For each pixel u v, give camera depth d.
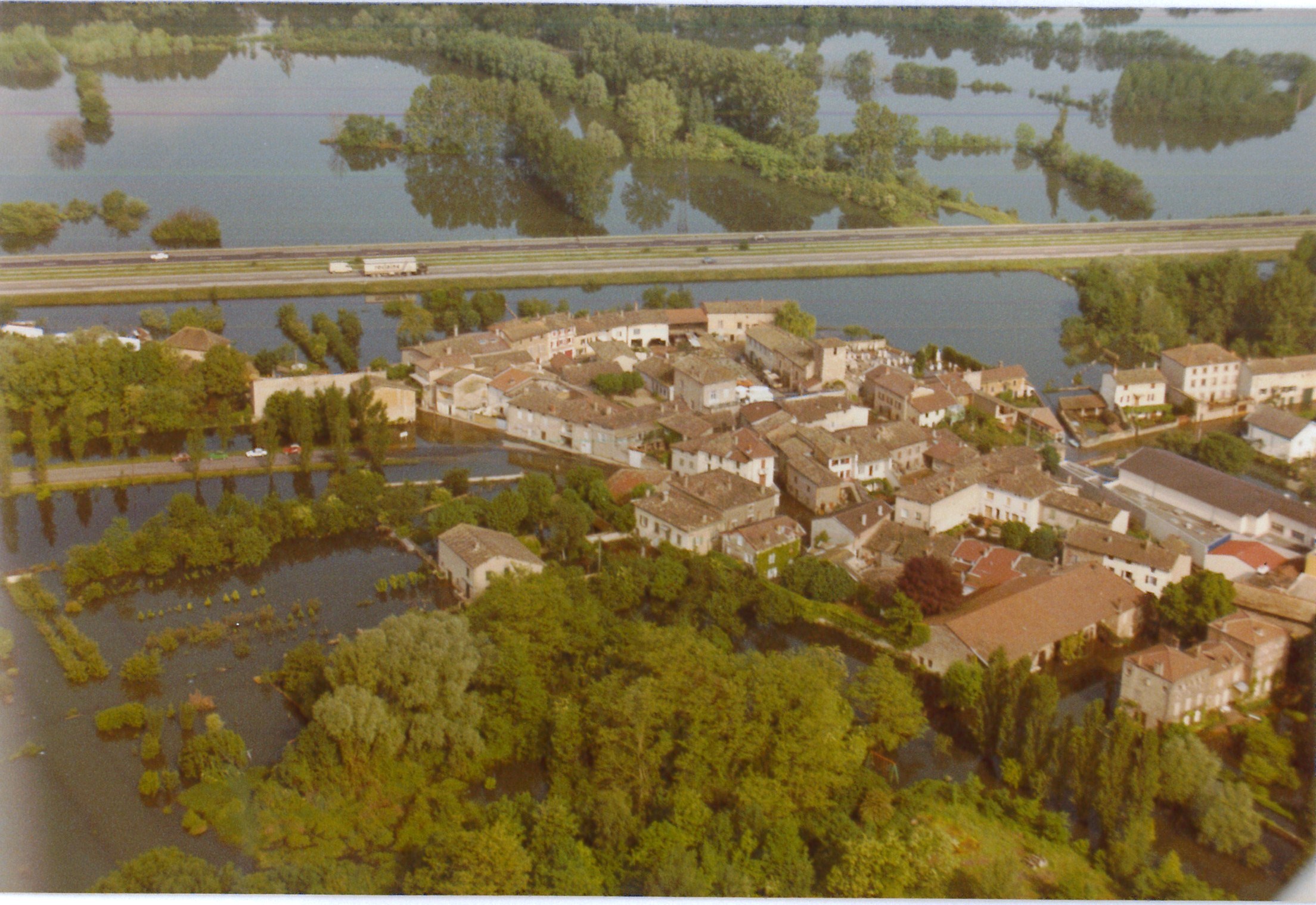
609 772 158.38
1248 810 154.75
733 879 142.25
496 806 154.25
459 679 169.50
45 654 196.00
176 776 164.62
